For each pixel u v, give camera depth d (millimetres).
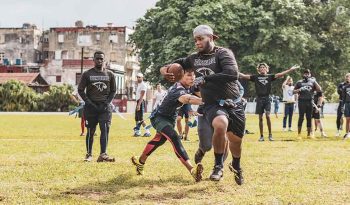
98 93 10328
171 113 7980
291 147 13578
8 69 87250
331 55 59656
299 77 54438
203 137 8492
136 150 12742
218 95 7332
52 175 8273
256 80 16219
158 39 56531
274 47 54594
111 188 7250
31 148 12992
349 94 17938
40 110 60406
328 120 36000
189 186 7434
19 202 6277
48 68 87562
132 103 67500
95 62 10422
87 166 9359
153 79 56875
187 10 55000
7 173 8438
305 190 7125
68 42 96125
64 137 17641
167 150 12305
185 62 7949
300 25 56938
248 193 6922
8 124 27250
